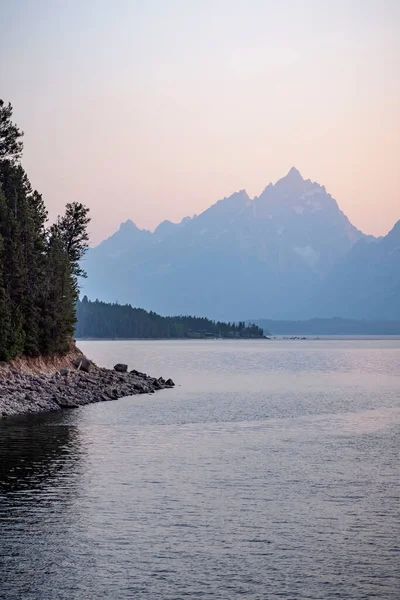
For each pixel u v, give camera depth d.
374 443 114.56
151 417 145.38
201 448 107.62
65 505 73.12
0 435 116.94
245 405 174.25
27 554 59.47
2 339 179.88
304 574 56.03
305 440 117.44
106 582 54.22
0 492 78.06
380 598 52.16
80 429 125.06
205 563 57.97
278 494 78.62
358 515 70.94
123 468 91.12
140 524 67.31
